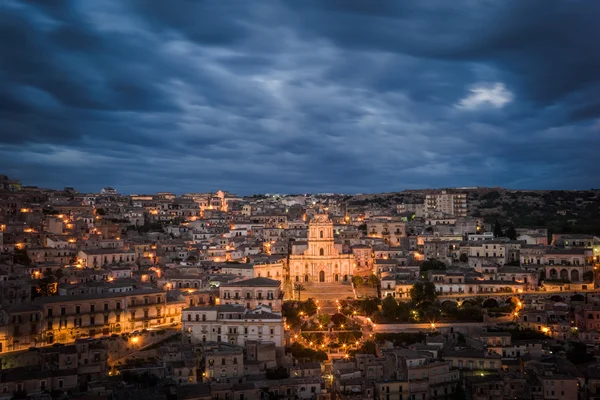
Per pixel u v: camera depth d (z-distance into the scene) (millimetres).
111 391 197250
